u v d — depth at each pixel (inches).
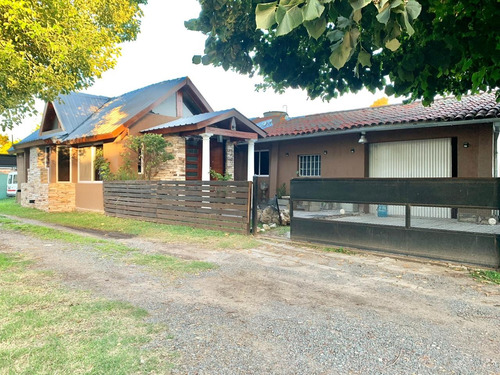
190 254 263.6
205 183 378.3
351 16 85.2
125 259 242.7
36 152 680.4
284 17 72.5
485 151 410.0
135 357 108.3
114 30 439.8
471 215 396.2
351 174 526.3
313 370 103.0
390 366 105.6
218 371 101.5
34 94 391.9
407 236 247.3
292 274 208.5
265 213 415.5
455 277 201.3
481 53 141.3
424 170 469.7
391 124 446.9
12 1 290.0
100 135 502.0
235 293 173.0
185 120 520.4
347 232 277.3
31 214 559.8
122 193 483.5
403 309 152.6
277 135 574.9
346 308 153.3
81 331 126.5
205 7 158.7
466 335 127.0
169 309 150.2
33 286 180.2
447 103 487.2
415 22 145.3
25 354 109.0
